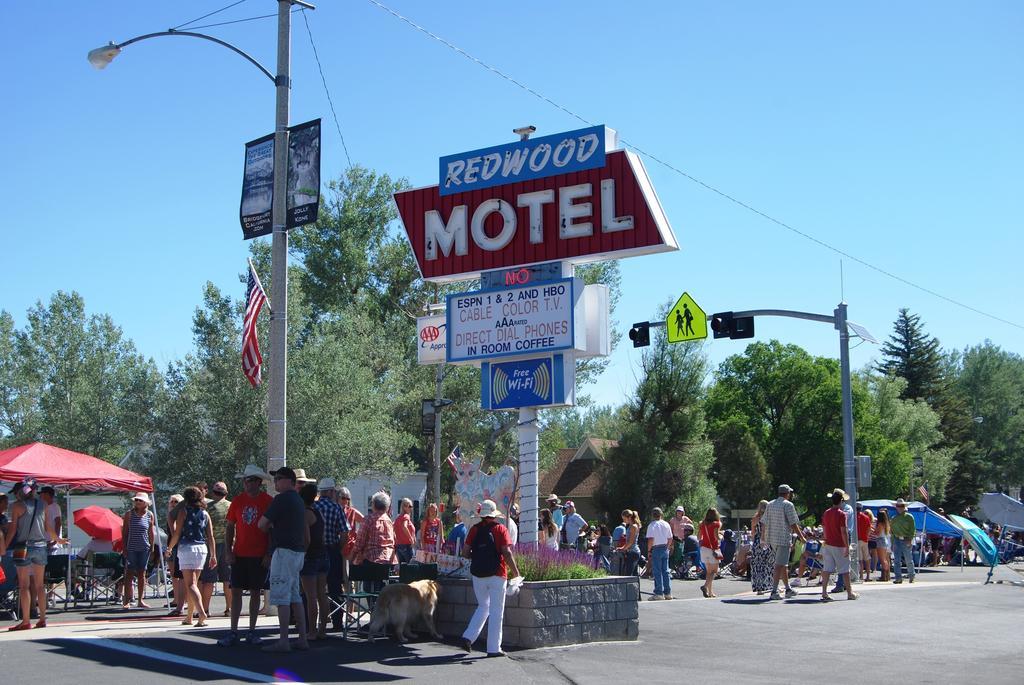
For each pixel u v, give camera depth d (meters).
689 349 43.25
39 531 12.91
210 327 32.78
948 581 23.84
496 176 14.95
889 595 18.72
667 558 19.22
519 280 14.70
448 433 41.59
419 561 12.92
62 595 20.61
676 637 12.99
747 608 16.48
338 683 9.16
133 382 34.16
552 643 11.70
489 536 11.09
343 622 13.32
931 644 12.44
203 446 32.38
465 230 15.16
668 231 13.90
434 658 10.72
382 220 47.69
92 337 50.97
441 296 44.47
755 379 71.06
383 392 38.28
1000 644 12.43
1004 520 24.47
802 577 23.05
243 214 15.00
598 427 59.47
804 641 12.66
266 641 11.62
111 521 18.30
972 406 98.12
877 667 10.58
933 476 68.81
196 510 13.66
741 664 10.77
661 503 42.03
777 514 18.19
